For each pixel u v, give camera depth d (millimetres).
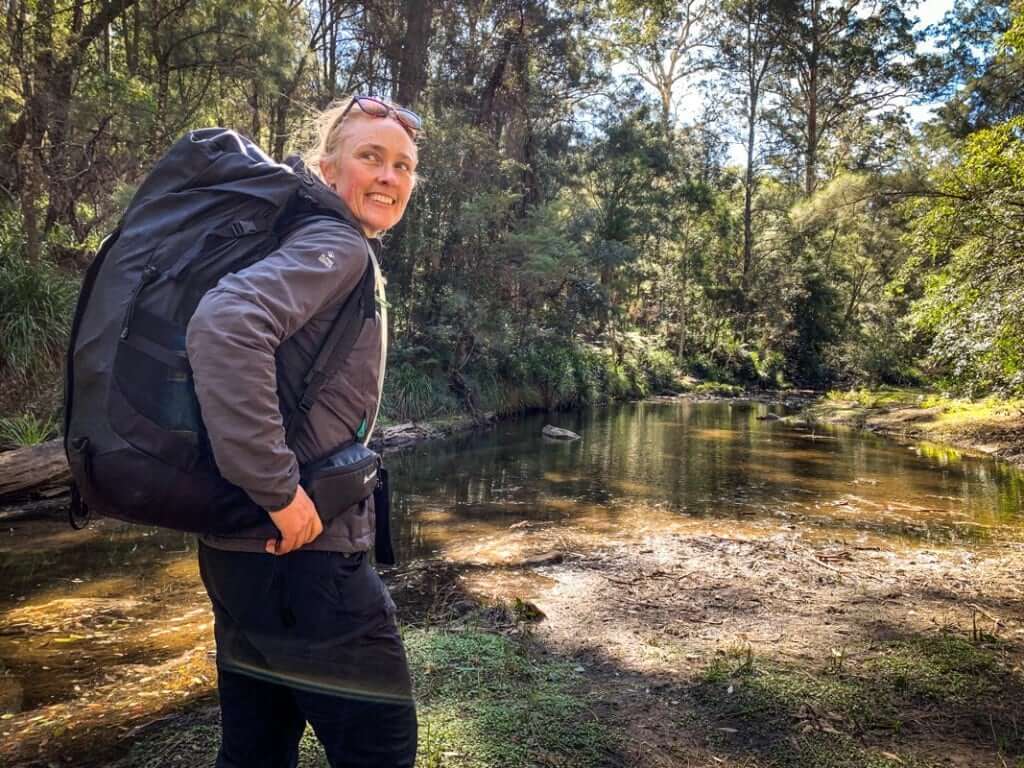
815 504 6117
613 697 2340
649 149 20844
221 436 963
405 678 1241
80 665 2740
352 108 1360
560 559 4156
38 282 7234
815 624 3096
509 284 13242
